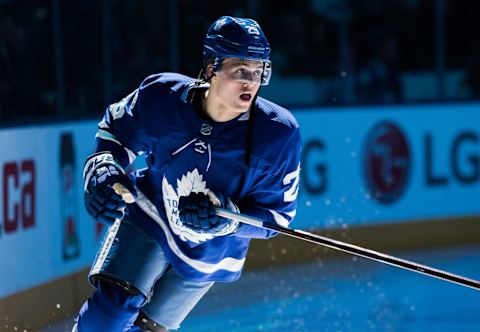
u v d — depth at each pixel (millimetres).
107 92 11938
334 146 12281
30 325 8328
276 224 5297
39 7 11102
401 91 14445
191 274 5594
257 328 8859
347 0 14234
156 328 5707
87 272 9445
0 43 10531
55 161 8844
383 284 10711
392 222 12719
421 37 14469
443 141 13227
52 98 11148
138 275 5477
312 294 10234
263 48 5047
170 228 5508
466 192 13375
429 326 8914
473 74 14805
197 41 13102
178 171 5367
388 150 12742
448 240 13203
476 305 9758
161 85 5359
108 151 5512
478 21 14805
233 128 5227
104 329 5383
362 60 14336
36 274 8445
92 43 11766
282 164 5324
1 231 7914
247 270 11367
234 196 5426
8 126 8273
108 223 5324
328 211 12148
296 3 14172
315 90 14102
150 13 12594
